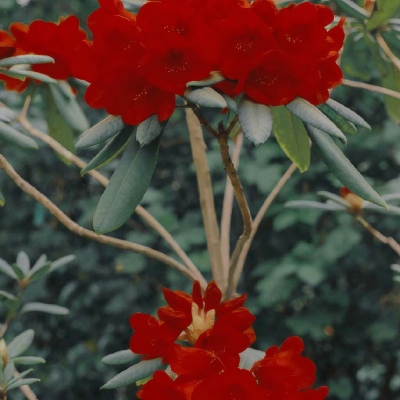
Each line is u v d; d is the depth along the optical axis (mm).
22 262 1419
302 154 1146
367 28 1288
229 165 984
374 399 3119
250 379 865
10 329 3088
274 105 897
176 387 885
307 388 964
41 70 1187
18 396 3023
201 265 2689
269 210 2697
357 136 2773
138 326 942
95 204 2895
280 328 2865
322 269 2578
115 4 903
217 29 868
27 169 3105
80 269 3086
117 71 893
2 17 3025
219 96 874
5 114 1193
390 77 1383
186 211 3041
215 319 980
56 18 3029
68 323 3131
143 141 907
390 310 2912
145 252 1169
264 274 2834
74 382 3092
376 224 2756
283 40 882
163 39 859
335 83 920
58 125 1360
